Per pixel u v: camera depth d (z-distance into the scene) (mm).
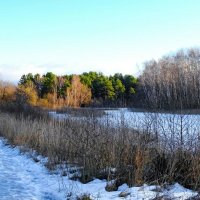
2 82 48969
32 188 9336
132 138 9961
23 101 26906
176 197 7281
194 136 9719
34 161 12875
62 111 22438
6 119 21297
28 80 70562
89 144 10500
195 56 66938
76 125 12672
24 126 17297
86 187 8914
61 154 11734
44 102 50000
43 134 14422
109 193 8227
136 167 8961
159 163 9078
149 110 11711
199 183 8047
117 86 79562
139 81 69375
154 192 7863
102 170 9867
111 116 12219
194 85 47750
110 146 10156
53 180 10008
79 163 10789
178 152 8898
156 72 64250
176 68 63219
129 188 8258
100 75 87812
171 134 9320
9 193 8844
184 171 8617
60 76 74500
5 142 17828
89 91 69500
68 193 8508
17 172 11320
